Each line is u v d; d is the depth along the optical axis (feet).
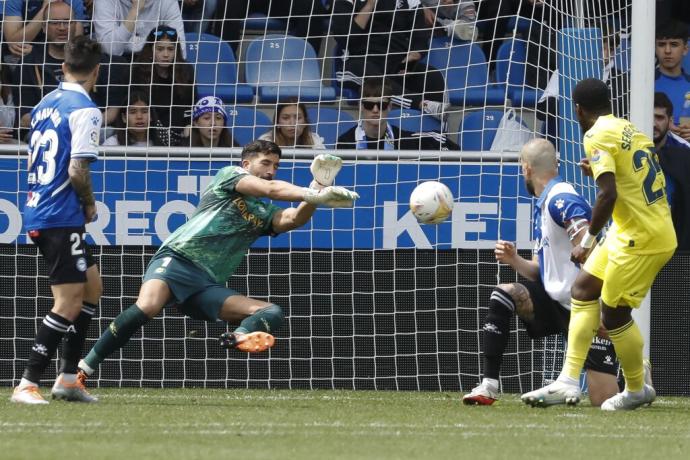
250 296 93.81
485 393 74.49
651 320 93.76
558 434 57.77
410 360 93.45
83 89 69.92
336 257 93.71
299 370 93.76
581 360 71.77
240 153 93.71
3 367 92.99
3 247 92.84
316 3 113.60
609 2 105.09
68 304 69.67
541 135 98.43
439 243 93.35
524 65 105.09
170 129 102.22
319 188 72.02
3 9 105.40
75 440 52.08
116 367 93.56
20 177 92.89
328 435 55.93
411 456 48.08
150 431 56.54
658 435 58.23
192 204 93.45
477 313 93.04
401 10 105.29
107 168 93.20
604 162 67.00
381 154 93.71
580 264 71.87
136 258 93.25
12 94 104.99
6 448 48.62
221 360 93.81
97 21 104.37
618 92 97.81
